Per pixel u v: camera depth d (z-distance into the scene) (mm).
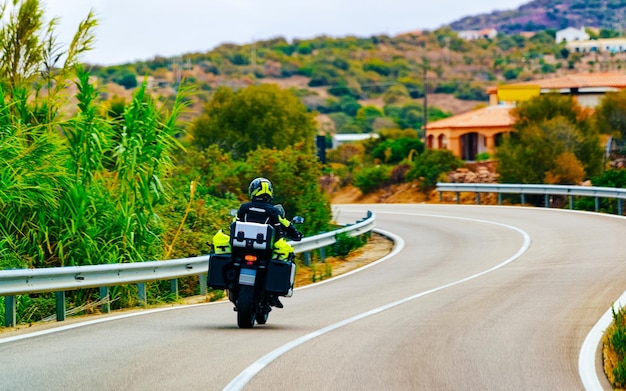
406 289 30781
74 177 28547
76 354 17953
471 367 17078
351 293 30219
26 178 27172
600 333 20906
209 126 96812
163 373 16047
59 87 30516
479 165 88188
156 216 30281
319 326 22391
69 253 27391
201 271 30125
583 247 41156
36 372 16094
